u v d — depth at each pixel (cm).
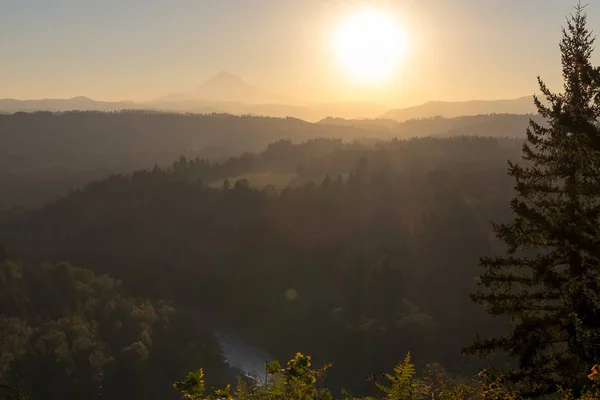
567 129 1101
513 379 990
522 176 1199
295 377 502
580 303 968
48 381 4328
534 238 1082
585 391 629
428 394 535
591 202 1073
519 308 1119
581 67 1145
